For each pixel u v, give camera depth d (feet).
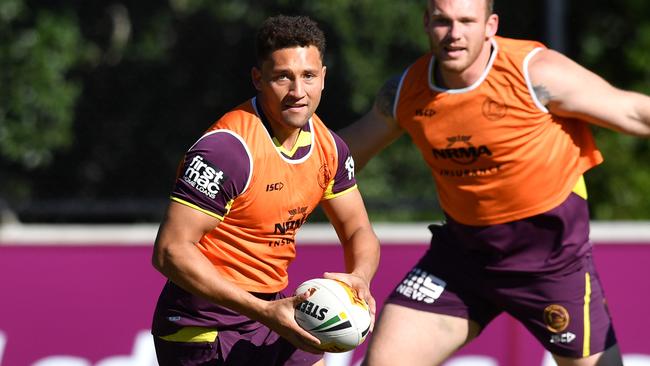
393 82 58.03
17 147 91.91
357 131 59.47
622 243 77.41
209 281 45.50
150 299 77.20
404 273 78.13
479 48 53.31
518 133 55.42
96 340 76.59
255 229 48.37
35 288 76.79
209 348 50.16
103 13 93.25
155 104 93.15
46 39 92.27
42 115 92.27
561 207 57.06
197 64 93.66
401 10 95.35
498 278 58.44
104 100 92.63
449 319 58.90
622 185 105.91
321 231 78.74
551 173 56.49
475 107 55.36
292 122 46.03
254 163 46.83
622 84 107.86
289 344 52.06
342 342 46.57
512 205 57.06
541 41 95.81
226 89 93.81
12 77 92.12
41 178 92.07
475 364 76.28
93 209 91.71
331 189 50.83
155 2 93.81
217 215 46.47
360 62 94.84
